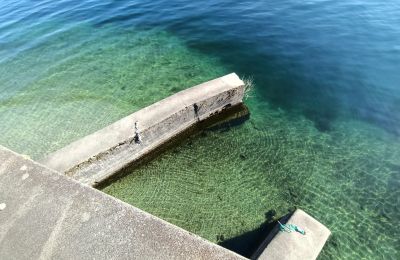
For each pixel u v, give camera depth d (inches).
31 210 175.8
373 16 570.6
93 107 397.7
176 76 464.4
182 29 589.6
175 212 269.7
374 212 265.7
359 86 416.5
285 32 543.8
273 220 260.7
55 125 368.2
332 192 284.0
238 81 362.3
